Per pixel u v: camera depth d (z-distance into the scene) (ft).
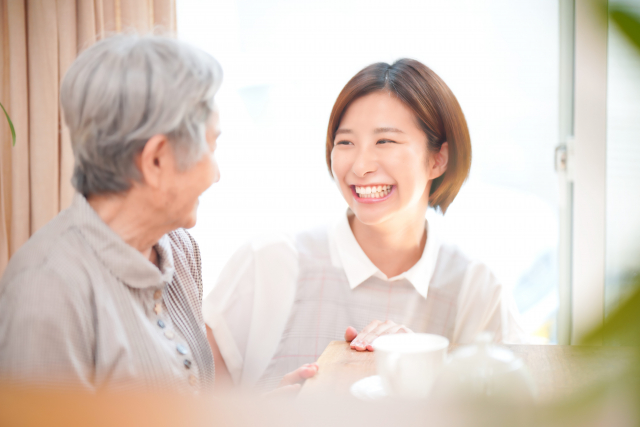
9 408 0.56
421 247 4.63
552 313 6.92
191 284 2.98
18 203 6.32
